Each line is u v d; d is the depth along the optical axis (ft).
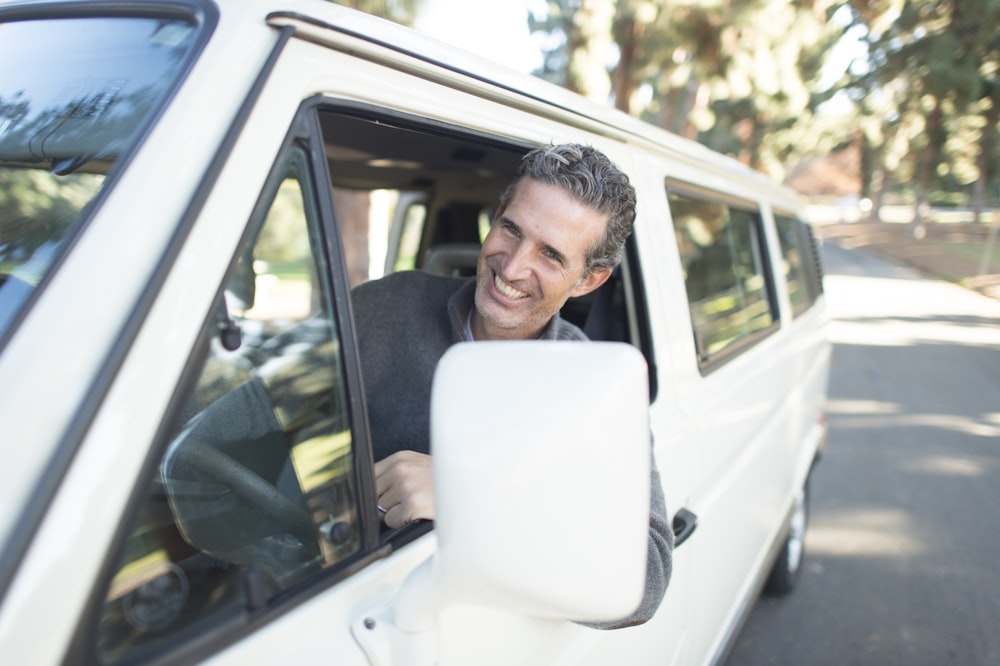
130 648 2.36
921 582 13.10
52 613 2.10
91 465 2.21
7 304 2.60
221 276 2.63
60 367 2.27
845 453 20.68
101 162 2.88
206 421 2.97
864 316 52.21
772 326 10.11
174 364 2.45
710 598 7.08
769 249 10.50
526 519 2.14
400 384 5.16
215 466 2.99
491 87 4.31
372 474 3.34
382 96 3.54
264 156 2.84
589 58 40.14
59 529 2.13
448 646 3.27
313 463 3.24
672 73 48.19
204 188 2.61
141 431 2.33
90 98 3.11
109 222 2.48
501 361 2.28
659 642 5.70
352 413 3.24
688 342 6.54
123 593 2.36
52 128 3.11
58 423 2.21
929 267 97.81
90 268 2.41
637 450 2.23
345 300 3.23
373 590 3.22
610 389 2.18
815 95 86.99
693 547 6.30
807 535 15.14
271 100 2.90
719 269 8.13
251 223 2.76
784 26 48.55
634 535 2.24
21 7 3.90
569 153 4.33
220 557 2.81
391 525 3.72
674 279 6.44
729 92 49.32
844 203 292.40
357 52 3.40
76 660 2.16
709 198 7.95
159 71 2.99
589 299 7.65
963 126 123.44
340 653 2.90
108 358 2.31
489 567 2.15
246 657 2.66
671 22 43.55
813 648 10.92
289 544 3.06
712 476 6.85
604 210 4.37
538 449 2.12
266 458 3.22
